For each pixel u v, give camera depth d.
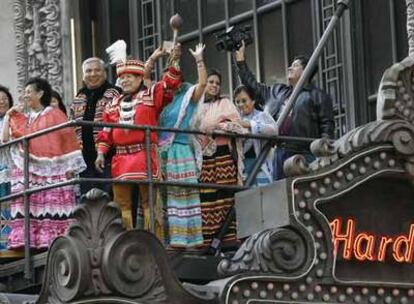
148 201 18.94
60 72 28.33
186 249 19.20
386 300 18.70
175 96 19.45
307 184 18.47
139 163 18.94
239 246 19.41
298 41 25.20
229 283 18.03
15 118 20.05
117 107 19.41
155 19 27.75
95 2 28.78
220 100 19.83
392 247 18.81
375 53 24.02
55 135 19.58
